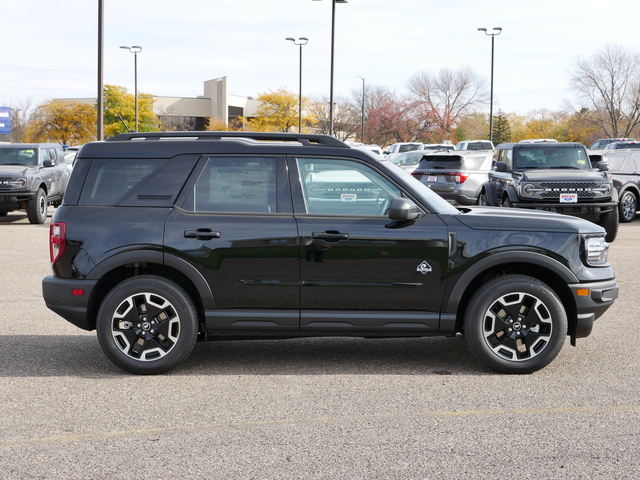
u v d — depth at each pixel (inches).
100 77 992.2
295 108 2955.2
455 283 221.5
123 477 146.8
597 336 271.7
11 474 148.3
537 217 229.3
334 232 220.1
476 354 222.7
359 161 226.1
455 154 746.2
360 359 242.7
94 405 193.2
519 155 605.6
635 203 721.0
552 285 235.0
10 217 780.6
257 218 222.1
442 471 149.6
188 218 222.2
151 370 221.1
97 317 221.8
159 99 3619.6
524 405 192.9
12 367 230.1
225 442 166.1
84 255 221.5
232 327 223.0
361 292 221.3
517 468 151.1
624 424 177.8
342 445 164.1
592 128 3129.9
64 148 1248.2
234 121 3540.8
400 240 220.1
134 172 226.4
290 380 217.5
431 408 190.5
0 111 2819.9
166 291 220.4
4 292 360.2
